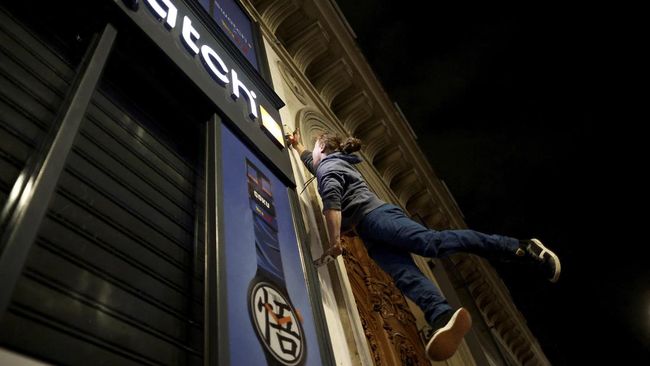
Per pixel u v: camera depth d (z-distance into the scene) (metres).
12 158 1.51
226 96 2.88
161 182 2.25
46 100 1.82
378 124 7.55
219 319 1.68
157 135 2.45
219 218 2.07
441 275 6.89
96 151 1.94
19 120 1.64
